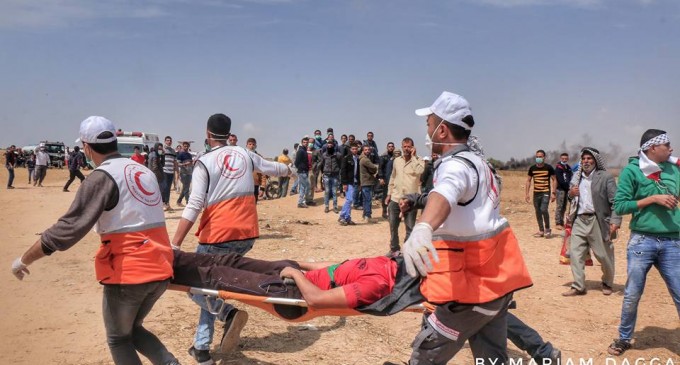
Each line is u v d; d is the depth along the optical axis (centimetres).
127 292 378
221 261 445
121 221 379
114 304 384
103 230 380
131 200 382
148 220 388
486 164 344
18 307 668
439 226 308
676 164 570
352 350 558
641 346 595
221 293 420
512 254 339
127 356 399
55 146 4544
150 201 394
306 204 1923
